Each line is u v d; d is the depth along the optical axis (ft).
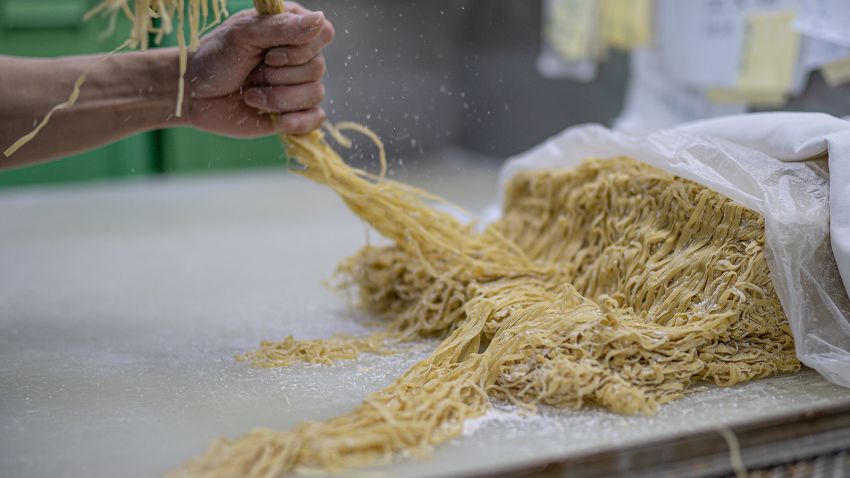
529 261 3.50
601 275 3.18
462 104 9.07
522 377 2.56
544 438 2.29
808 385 2.66
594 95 7.50
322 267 4.85
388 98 3.93
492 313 2.98
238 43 3.11
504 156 8.75
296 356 3.12
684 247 3.01
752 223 2.81
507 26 8.48
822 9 4.29
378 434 2.21
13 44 7.64
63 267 4.89
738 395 2.59
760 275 2.75
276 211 6.63
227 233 5.86
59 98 3.28
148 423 2.51
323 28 3.09
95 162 8.21
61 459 2.26
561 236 3.52
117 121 3.41
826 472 2.27
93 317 3.81
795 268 2.69
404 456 2.18
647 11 5.78
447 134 9.05
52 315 3.85
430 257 3.48
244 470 2.10
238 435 2.40
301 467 2.12
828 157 2.81
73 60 3.35
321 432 2.21
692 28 5.37
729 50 5.10
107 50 7.72
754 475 2.20
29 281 4.54
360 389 2.77
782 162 2.92
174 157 8.25
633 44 5.95
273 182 7.95
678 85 5.65
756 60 4.90
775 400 2.54
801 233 2.69
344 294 4.17
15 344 3.37
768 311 2.74
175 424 2.49
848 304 2.72
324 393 2.74
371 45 3.85
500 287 3.23
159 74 3.34
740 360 2.70
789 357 2.76
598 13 6.64
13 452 2.31
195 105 3.41
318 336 3.45
